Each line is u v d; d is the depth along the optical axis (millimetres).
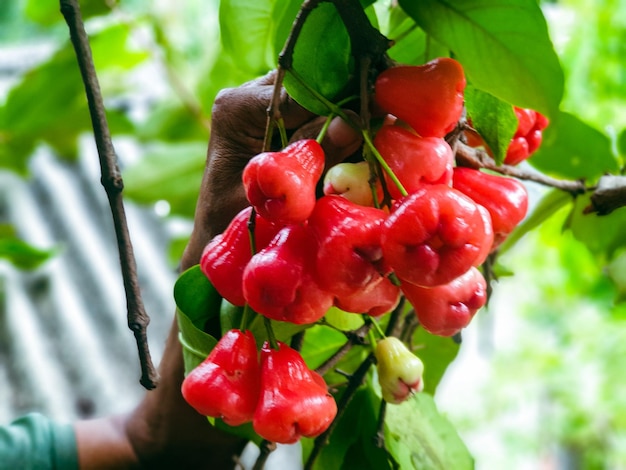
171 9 1335
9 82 1812
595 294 1295
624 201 696
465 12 536
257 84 607
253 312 564
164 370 725
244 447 745
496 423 2564
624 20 1229
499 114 571
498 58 542
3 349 1546
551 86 540
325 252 484
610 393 2230
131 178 983
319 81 539
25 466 763
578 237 765
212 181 613
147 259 1697
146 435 765
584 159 747
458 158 594
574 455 2348
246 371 512
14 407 1463
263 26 649
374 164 506
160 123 1112
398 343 567
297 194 485
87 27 1059
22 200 1803
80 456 773
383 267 487
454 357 708
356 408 640
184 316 559
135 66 1144
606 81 1247
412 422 634
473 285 522
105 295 1657
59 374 1523
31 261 975
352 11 520
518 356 2428
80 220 1790
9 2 2119
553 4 1274
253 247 517
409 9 549
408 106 514
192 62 1354
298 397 500
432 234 470
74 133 1156
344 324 617
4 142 1141
